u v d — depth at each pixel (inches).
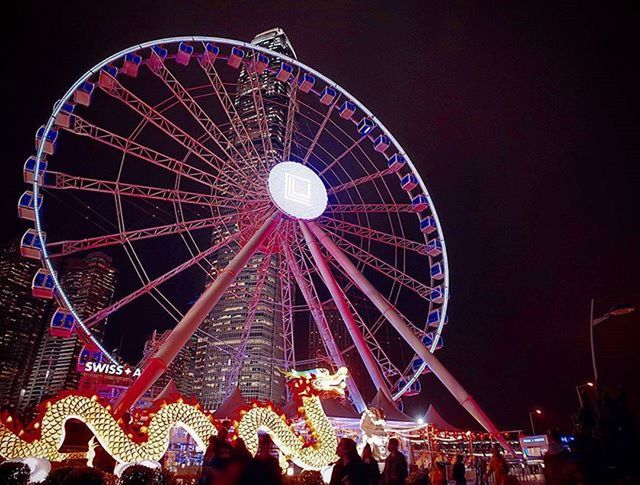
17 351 7800.2
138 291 1214.3
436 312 1517.0
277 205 1406.3
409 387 1421.0
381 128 1651.1
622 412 786.8
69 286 6791.3
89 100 1235.2
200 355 5703.7
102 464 741.9
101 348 1178.6
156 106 1326.3
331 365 1423.5
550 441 385.7
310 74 1632.6
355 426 1186.0
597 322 920.3
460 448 1534.2
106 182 1227.9
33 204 1124.5
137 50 1331.2
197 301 1106.7
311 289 1481.3
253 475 255.9
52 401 691.4
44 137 1161.4
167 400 783.7
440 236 1569.9
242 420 780.0
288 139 1590.8
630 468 395.5
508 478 498.0
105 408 723.4
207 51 1453.0
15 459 637.9
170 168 1331.2
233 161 1449.3
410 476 537.0
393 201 1616.6
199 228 1358.3
